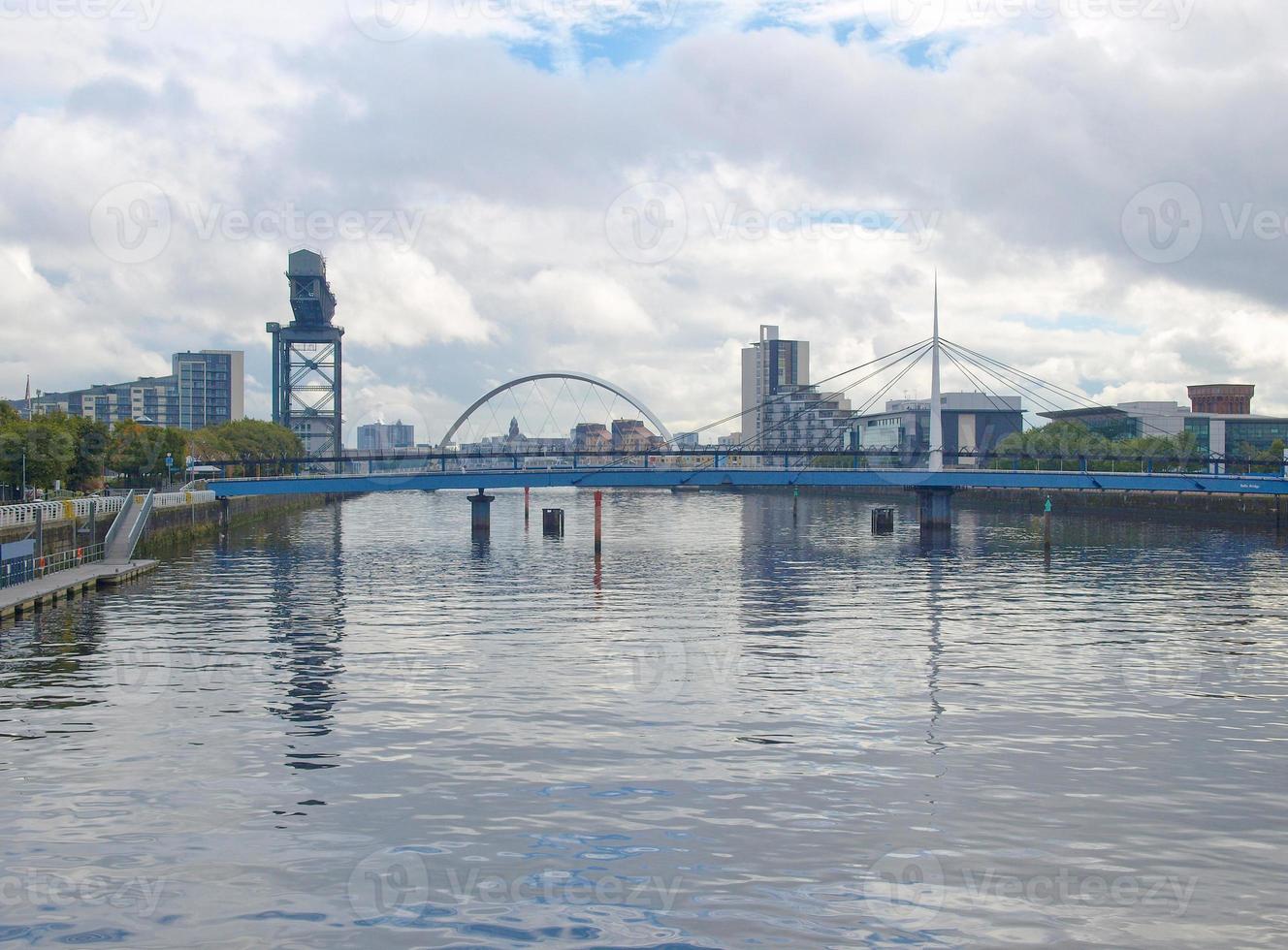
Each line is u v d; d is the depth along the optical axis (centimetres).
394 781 4197
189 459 18725
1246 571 11512
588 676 6009
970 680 5956
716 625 7781
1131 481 16238
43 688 5681
